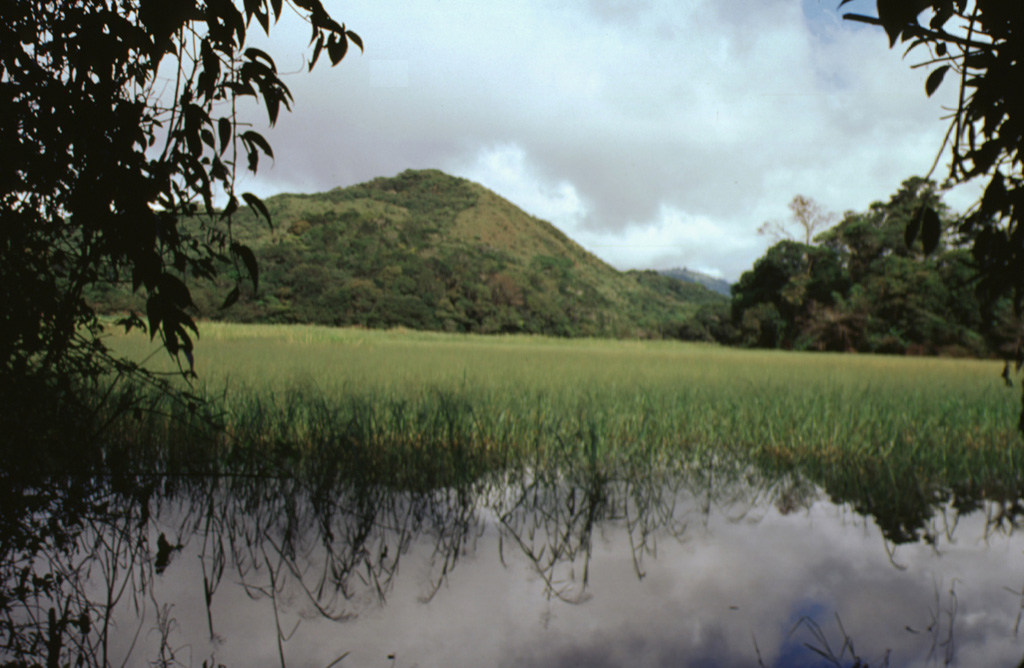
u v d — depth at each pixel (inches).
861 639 82.0
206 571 101.3
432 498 142.4
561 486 155.8
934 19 56.5
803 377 405.1
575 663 74.4
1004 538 122.3
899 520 133.5
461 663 75.3
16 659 75.4
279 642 80.4
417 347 861.8
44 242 78.5
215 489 141.4
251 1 61.8
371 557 109.0
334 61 67.3
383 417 202.2
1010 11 48.8
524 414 220.1
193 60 64.1
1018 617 88.6
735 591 97.0
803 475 170.4
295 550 110.7
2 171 65.9
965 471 171.3
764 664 74.2
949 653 77.9
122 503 119.3
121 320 88.4
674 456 188.5
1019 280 57.2
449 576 102.2
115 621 84.9
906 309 1400.1
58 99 63.6
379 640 80.5
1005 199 53.9
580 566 106.9
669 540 120.2
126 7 64.8
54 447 88.9
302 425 191.2
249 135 64.4
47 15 64.2
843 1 52.6
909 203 1633.9
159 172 63.4
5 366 79.0
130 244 61.7
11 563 90.4
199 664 74.7
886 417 223.1
